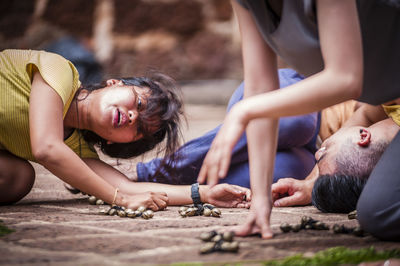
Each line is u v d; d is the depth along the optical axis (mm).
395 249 2990
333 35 2918
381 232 3158
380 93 3178
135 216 3461
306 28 3023
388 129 3566
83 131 3830
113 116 3654
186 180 3941
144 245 3051
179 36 16094
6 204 3756
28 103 3637
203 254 2977
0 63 3697
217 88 14047
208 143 3924
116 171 3801
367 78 3146
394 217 3127
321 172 3604
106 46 15336
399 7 3049
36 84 3594
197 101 13094
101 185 3561
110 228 3256
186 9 15992
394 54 3109
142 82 3795
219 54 15945
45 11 15867
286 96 2936
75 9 15781
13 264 2883
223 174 2928
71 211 3590
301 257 2918
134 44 15734
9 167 3705
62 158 3486
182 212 3496
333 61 2918
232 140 2936
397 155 3193
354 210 3553
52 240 3088
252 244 3064
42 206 3707
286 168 3859
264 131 3139
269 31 3098
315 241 3115
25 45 15523
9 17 15898
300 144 3934
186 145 3938
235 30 15883
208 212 3500
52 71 3604
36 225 3277
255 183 3152
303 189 3738
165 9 15992
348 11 2918
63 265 2879
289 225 3236
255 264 2898
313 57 3064
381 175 3189
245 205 3705
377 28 3074
